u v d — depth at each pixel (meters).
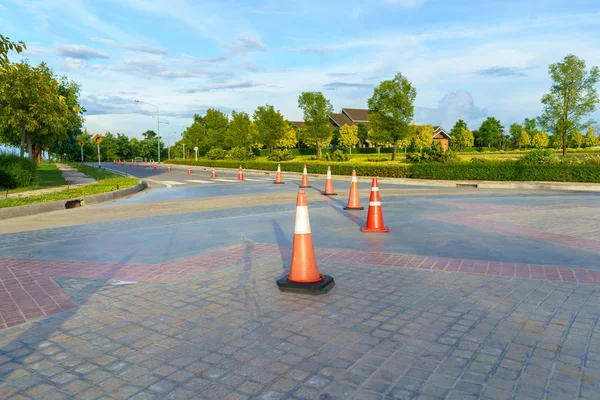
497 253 6.24
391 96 43.91
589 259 5.85
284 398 2.60
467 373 2.86
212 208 11.73
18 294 4.57
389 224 8.83
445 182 21.19
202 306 4.18
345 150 76.50
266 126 57.16
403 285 4.79
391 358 3.09
